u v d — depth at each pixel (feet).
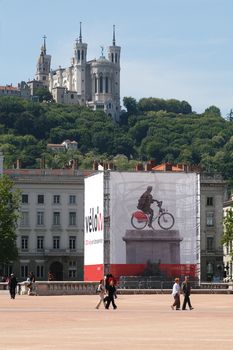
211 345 231.91
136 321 328.70
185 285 424.46
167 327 297.74
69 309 422.82
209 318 349.41
